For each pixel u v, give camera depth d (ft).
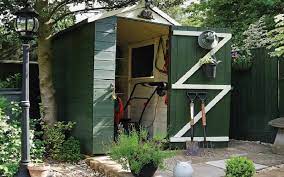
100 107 19.45
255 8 34.81
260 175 15.37
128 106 29.63
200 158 19.06
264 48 23.91
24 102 14.17
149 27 23.95
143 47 28.07
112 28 19.95
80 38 21.08
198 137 21.89
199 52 22.09
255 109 24.50
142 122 27.76
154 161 14.83
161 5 30.30
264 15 32.12
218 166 17.10
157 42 26.09
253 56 24.70
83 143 20.13
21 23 14.34
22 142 14.16
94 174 17.22
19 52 30.07
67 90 22.75
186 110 21.72
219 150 21.39
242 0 36.01
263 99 23.95
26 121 14.20
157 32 24.94
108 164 17.31
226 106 22.62
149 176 14.98
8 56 30.09
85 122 20.02
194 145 20.72
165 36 25.21
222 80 22.53
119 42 29.94
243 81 25.45
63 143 20.22
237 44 32.30
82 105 20.51
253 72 24.71
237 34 33.47
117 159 15.47
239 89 25.73
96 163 17.76
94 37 19.42
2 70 28.17
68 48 22.76
